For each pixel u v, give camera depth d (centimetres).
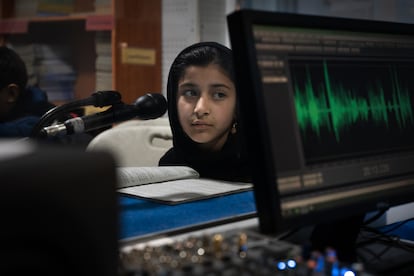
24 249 33
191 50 133
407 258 92
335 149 81
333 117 82
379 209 85
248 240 71
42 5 325
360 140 85
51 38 351
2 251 33
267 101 73
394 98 93
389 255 93
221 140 134
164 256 63
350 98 85
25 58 324
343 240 90
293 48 78
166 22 314
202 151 138
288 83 77
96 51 316
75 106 104
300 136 76
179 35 310
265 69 74
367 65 89
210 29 305
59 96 329
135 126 192
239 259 61
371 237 102
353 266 64
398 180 90
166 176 130
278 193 71
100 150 38
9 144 37
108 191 38
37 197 33
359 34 89
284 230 71
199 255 63
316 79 81
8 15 343
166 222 90
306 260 67
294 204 74
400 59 96
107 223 38
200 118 132
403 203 90
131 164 187
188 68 132
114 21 298
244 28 71
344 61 86
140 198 110
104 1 305
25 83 219
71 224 35
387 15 220
